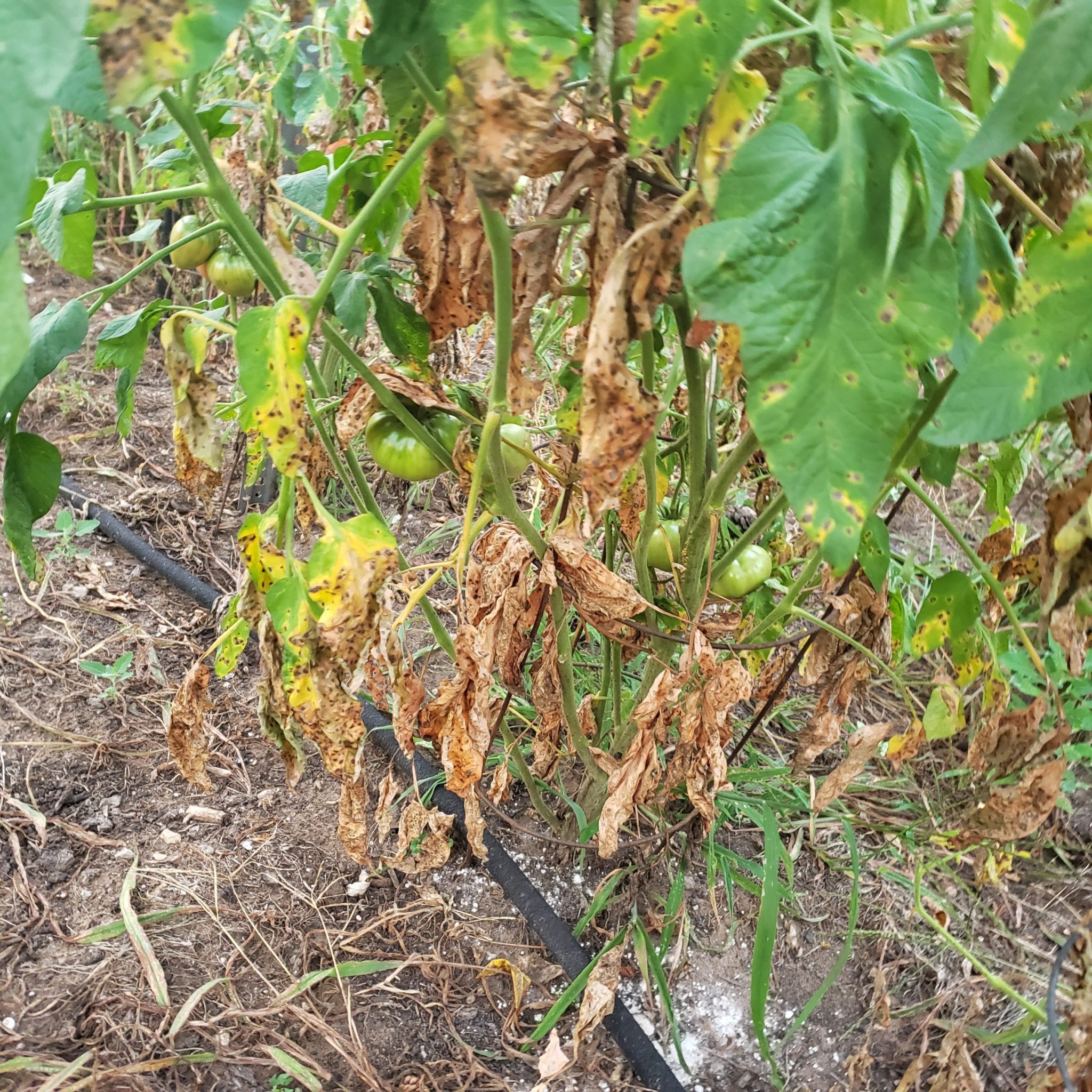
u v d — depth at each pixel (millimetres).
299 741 1061
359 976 1309
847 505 514
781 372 520
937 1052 1164
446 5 501
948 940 1287
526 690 1454
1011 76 458
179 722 1122
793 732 1808
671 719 1073
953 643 1129
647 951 1305
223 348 2680
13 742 1569
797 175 530
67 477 2217
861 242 535
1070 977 1420
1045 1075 1058
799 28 612
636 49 560
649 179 787
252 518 870
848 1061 1271
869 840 1618
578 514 999
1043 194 782
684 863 1393
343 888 1422
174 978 1261
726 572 1228
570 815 1523
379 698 1171
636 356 1340
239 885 1405
